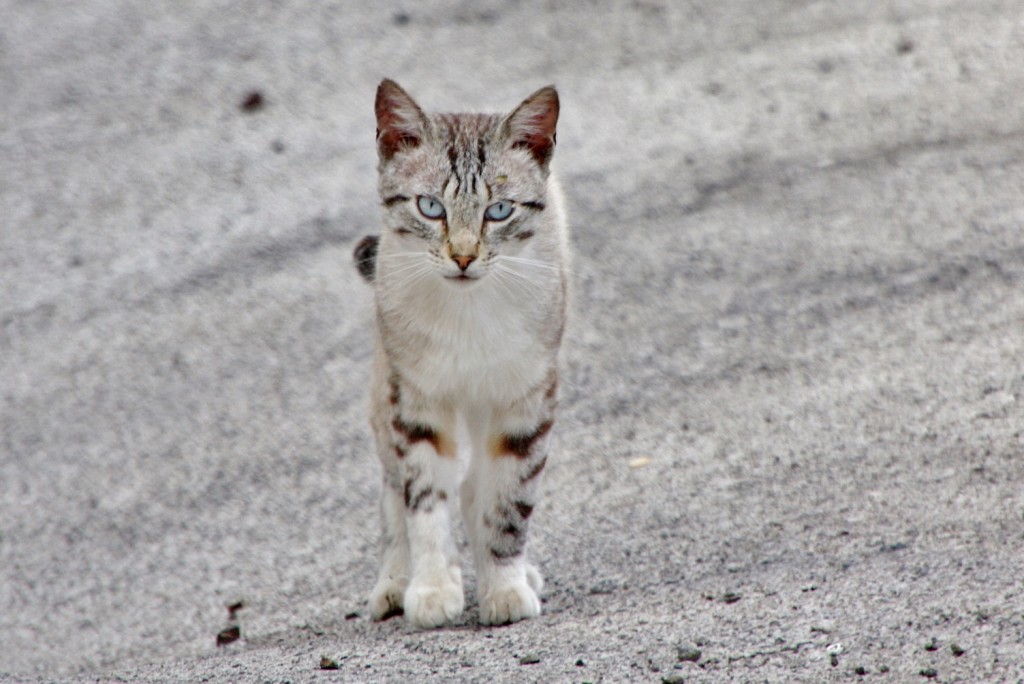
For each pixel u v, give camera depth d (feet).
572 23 95.81
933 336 60.80
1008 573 41.81
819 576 44.32
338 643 44.62
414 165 45.62
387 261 46.78
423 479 46.42
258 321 71.56
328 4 101.91
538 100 45.57
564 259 49.55
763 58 88.63
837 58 87.15
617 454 57.06
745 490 52.49
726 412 58.65
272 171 83.82
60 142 88.84
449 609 44.91
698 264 69.97
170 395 67.31
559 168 79.66
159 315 73.05
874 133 78.69
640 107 84.99
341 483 59.88
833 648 37.83
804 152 78.07
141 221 80.94
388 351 46.68
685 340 64.54
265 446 62.95
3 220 82.07
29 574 57.41
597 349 64.80
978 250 66.49
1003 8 90.33
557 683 36.76
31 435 65.92
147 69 95.71
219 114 90.22
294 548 56.08
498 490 46.60
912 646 37.50
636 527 51.34
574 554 50.14
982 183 71.87
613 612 43.91
